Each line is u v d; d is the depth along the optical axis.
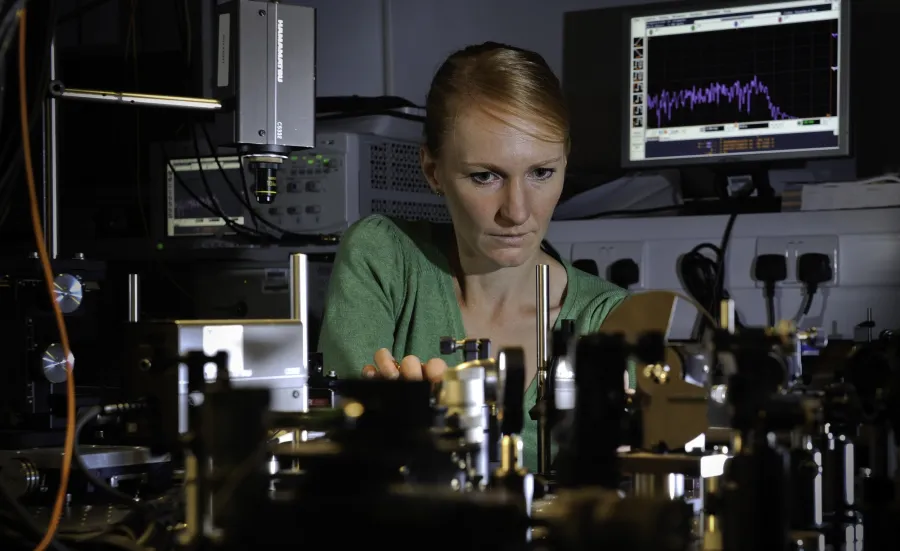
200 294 2.16
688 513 0.76
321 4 2.56
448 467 0.76
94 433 1.28
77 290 1.43
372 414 0.77
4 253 2.07
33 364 1.38
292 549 0.69
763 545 0.73
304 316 1.19
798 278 2.03
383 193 2.09
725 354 0.77
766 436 0.74
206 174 2.15
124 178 2.40
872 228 1.98
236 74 1.56
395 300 1.65
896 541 0.76
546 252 1.65
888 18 2.25
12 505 0.96
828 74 2.15
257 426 0.77
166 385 0.92
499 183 1.41
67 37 2.46
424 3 2.53
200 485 0.78
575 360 0.80
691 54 2.25
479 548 0.66
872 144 2.27
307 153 2.04
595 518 0.69
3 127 1.62
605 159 2.47
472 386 0.86
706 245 2.08
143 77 2.39
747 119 2.21
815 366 0.93
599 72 2.47
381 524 0.67
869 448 0.84
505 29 2.54
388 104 2.14
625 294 1.60
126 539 0.92
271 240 2.07
